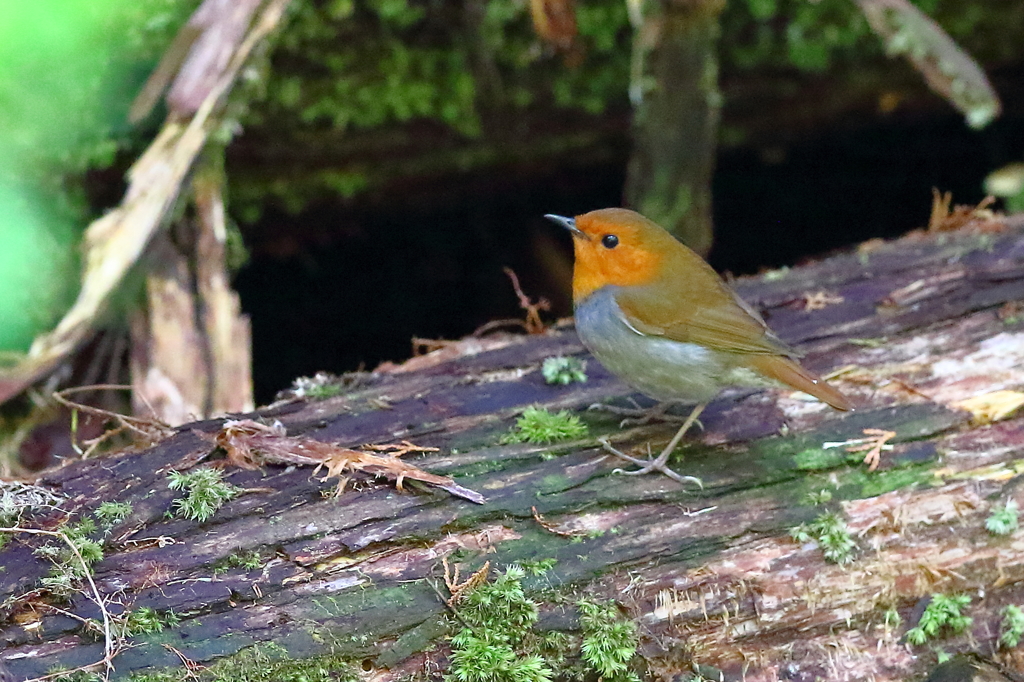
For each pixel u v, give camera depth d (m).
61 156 9.30
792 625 5.47
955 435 6.34
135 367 8.41
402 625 4.97
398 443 6.17
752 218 13.09
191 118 8.23
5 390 7.88
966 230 8.94
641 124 10.16
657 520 5.65
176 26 8.99
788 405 6.73
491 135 10.99
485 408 6.69
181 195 8.36
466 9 9.80
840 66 11.37
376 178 11.04
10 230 8.94
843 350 7.25
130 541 5.16
